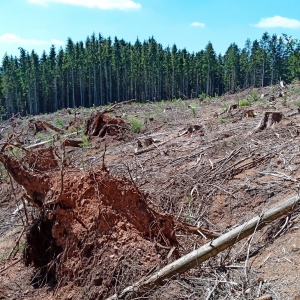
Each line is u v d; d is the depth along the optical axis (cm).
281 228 385
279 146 629
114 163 758
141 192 405
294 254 342
